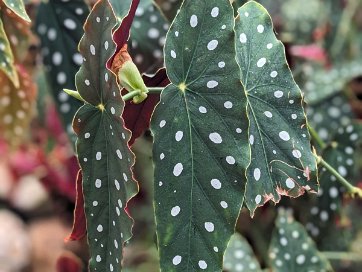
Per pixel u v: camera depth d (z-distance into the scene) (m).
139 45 0.45
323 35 0.69
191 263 0.31
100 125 0.31
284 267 0.50
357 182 0.53
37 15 0.46
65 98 0.46
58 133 0.66
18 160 0.81
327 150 0.49
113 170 0.31
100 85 0.30
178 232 0.30
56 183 0.75
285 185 0.34
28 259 1.17
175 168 0.31
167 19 0.49
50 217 1.17
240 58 0.33
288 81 0.34
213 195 0.30
